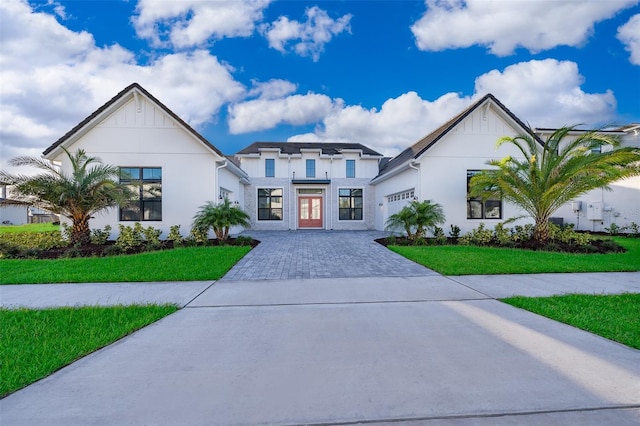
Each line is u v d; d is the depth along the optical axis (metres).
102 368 2.79
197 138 12.83
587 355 2.99
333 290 5.53
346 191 20.67
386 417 2.09
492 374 2.64
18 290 5.56
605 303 4.62
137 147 12.84
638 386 2.46
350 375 2.63
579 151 10.28
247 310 4.45
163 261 8.04
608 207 15.77
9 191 9.87
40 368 2.75
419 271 7.15
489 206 13.77
